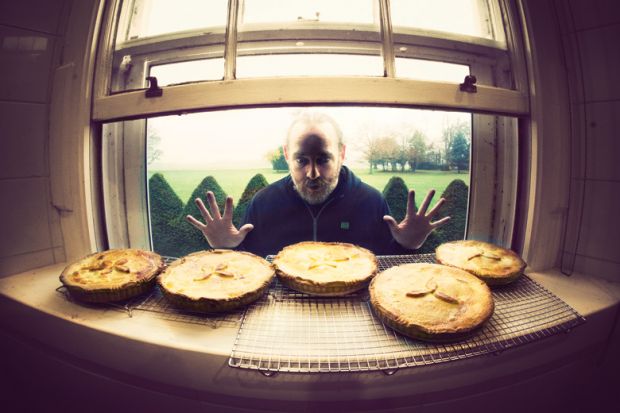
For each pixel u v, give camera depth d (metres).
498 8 1.01
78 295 0.77
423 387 0.65
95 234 1.04
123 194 1.16
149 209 1.23
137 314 0.76
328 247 1.02
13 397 0.90
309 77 0.87
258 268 0.88
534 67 0.91
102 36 0.99
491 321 0.70
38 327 0.79
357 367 0.57
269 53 1.04
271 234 1.47
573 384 0.82
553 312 0.74
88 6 0.95
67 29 0.97
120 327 0.71
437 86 0.89
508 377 0.73
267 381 0.63
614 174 0.88
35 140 0.97
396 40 0.99
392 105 0.89
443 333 0.61
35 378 0.85
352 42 1.03
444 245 1.04
